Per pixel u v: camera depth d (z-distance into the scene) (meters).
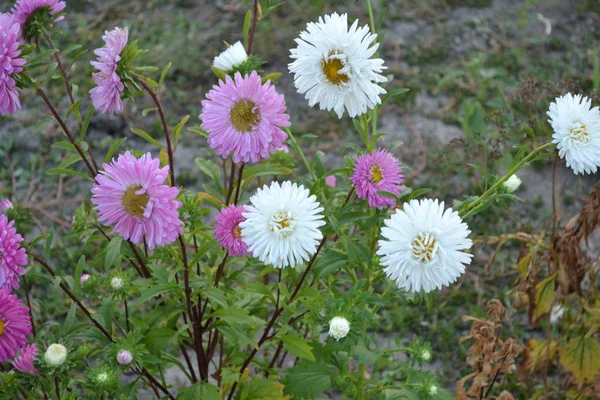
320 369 1.19
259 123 1.02
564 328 1.38
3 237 0.98
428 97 2.04
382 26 2.25
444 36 2.24
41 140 1.86
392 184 1.07
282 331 1.13
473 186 1.79
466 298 1.60
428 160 1.86
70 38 2.13
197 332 1.14
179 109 1.96
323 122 1.94
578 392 1.38
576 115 1.07
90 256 1.61
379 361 1.23
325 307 1.04
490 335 1.21
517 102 1.81
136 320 1.08
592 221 1.27
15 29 0.98
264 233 0.98
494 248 1.68
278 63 2.12
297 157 1.84
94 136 1.89
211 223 1.64
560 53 2.21
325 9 2.27
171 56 2.08
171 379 1.43
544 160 1.85
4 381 1.07
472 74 2.07
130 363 1.04
